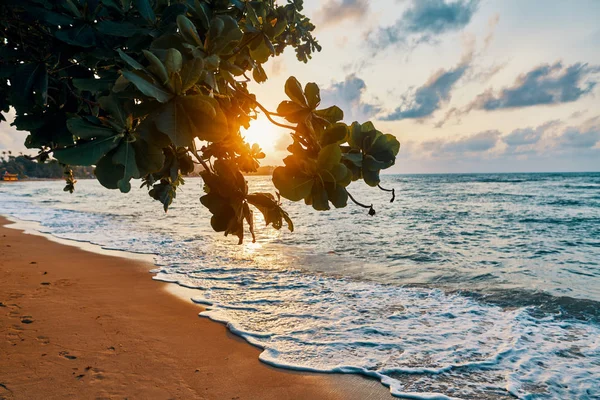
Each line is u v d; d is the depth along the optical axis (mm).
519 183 76062
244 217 1040
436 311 7090
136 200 44156
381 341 5641
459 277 9906
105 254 11820
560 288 8852
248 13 1160
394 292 8359
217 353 5082
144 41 1115
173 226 20047
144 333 5605
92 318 6066
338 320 6500
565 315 6973
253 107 1158
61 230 17531
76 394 3912
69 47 1171
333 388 4332
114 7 1152
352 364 4898
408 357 5133
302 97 969
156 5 1188
